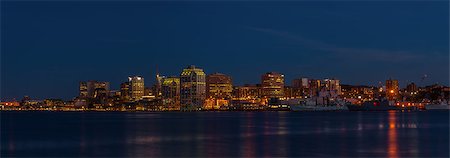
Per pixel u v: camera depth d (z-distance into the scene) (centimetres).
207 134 14825
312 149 10381
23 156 9875
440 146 10888
